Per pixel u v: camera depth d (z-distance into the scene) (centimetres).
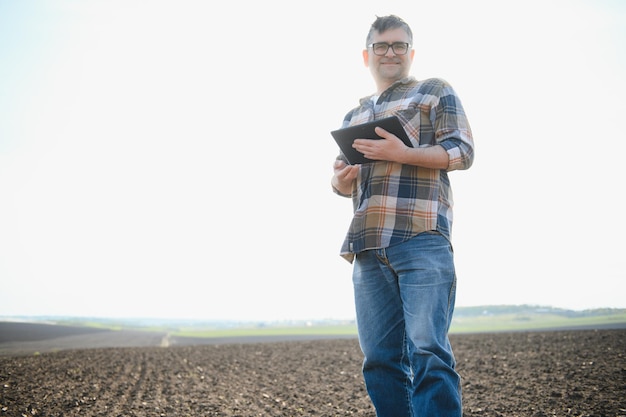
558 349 1091
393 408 304
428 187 284
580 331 1631
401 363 303
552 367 842
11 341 2212
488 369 880
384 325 298
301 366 1086
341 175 309
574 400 570
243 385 826
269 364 1137
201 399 690
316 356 1291
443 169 285
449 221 288
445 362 267
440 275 274
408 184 285
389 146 275
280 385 822
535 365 884
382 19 316
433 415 260
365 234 290
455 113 291
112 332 4266
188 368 1062
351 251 297
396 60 312
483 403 590
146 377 915
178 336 3528
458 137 285
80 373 935
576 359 911
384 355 301
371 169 297
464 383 747
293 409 611
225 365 1121
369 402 647
